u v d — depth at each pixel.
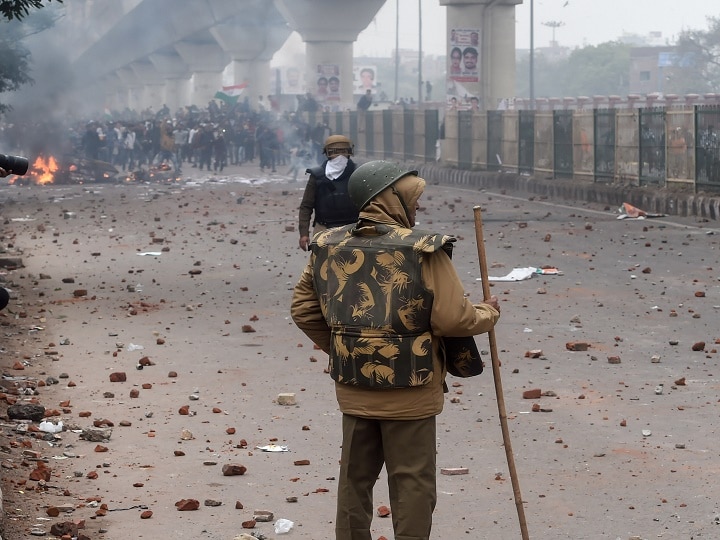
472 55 57.66
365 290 4.91
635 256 19.30
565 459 7.89
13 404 9.43
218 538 6.35
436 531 6.48
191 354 11.84
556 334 12.59
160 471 7.69
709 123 26.97
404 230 4.94
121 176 50.59
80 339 12.67
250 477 7.55
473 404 9.54
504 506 6.92
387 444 5.00
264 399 9.82
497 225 25.36
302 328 5.23
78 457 8.02
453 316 4.82
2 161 6.34
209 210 30.72
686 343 11.97
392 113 56.19
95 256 20.83
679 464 7.71
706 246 20.56
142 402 9.73
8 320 13.82
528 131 38.56
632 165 31.20
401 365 4.86
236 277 17.77
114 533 6.41
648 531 6.41
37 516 6.65
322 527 6.54
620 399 9.61
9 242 23.36
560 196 34.47
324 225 12.09
